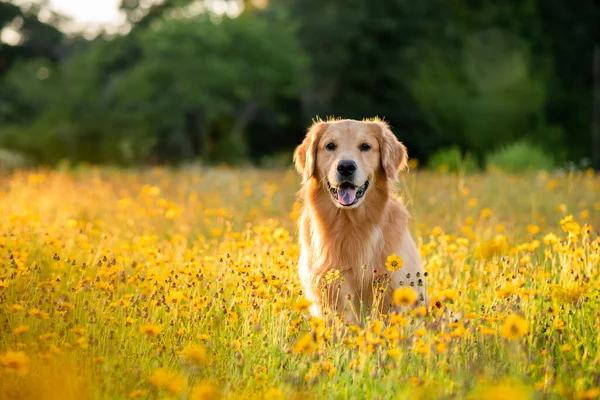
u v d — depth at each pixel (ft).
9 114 134.72
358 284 16.53
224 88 131.13
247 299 15.16
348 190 16.39
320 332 12.92
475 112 140.36
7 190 38.24
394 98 139.33
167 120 128.98
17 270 15.62
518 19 155.94
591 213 28.55
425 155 140.77
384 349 13.47
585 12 151.64
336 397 11.89
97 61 137.18
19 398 11.07
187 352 12.16
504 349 13.46
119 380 11.87
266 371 12.57
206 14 131.03
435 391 11.00
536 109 143.33
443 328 12.60
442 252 20.49
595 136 140.67
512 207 30.89
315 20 142.61
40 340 12.44
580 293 14.87
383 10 140.77
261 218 29.27
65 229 23.43
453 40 147.13
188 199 35.17
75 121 120.98
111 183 42.11
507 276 15.62
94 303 14.89
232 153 133.08
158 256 19.12
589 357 13.52
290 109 148.77
